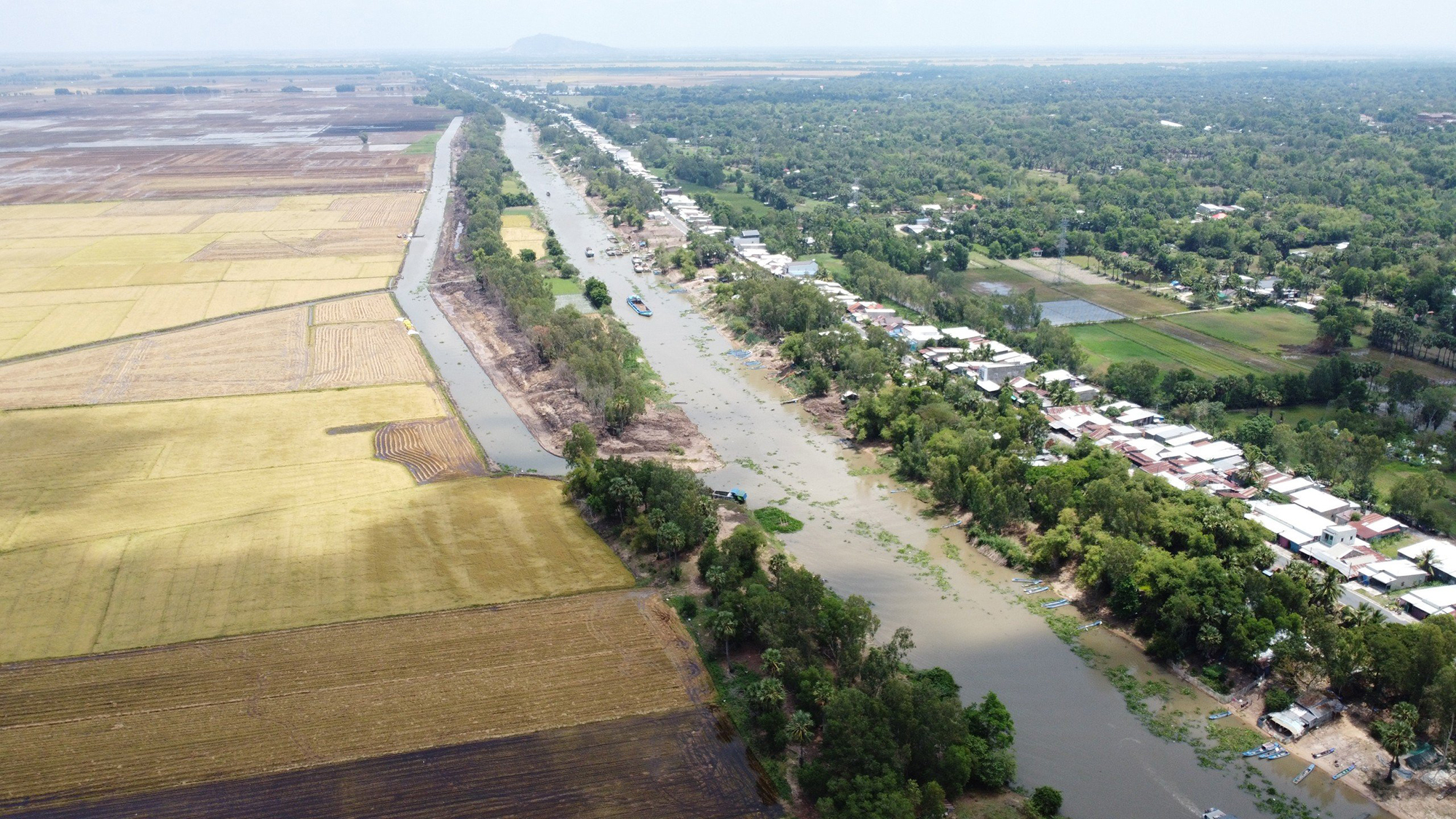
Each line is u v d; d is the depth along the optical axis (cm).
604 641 13812
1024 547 16675
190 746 11631
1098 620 14662
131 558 15762
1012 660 13750
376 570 15512
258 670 13025
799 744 11800
